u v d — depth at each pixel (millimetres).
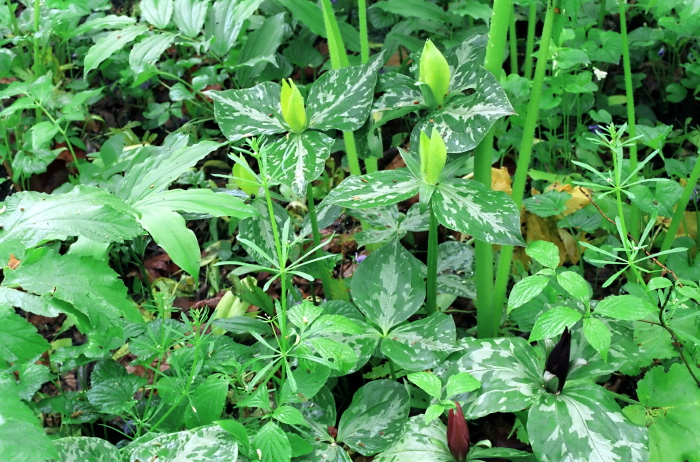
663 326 883
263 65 1344
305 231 1046
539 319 839
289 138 948
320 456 875
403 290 945
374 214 1085
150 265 1241
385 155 1345
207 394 856
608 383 1030
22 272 776
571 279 847
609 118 1227
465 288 1041
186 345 958
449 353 906
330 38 1051
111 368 942
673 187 1040
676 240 1108
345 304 958
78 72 1593
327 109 961
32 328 763
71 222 802
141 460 810
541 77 941
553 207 1092
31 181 1334
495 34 913
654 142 1078
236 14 1317
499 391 875
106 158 1246
